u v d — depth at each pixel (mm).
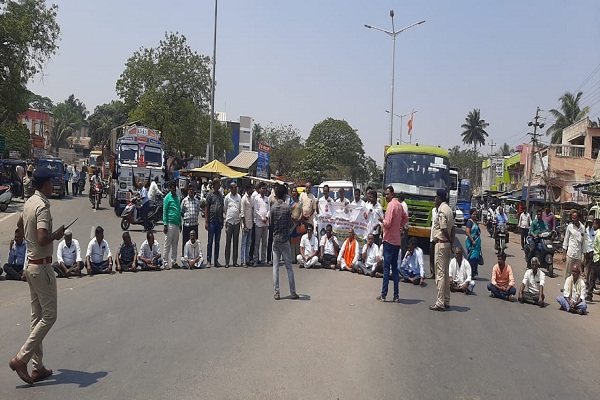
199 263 13461
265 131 69250
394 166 19000
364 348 7082
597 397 6012
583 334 9172
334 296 10352
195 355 6512
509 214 37000
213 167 32312
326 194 14773
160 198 21016
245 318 8336
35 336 5531
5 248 15242
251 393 5430
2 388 5434
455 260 12156
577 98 53844
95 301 9375
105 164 36812
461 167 95375
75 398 5195
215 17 33625
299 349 6898
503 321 9453
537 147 41719
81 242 17203
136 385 5535
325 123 67312
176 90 47594
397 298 10250
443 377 6238
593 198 24578
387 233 10195
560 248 20188
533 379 6430
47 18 33094
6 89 32188
